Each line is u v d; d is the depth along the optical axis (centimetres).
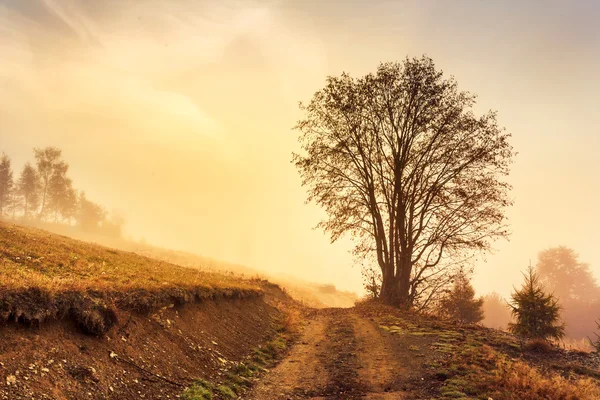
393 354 1214
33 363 577
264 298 2141
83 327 716
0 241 1173
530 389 839
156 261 2058
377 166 2839
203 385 804
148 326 894
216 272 2611
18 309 618
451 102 2642
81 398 573
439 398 825
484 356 1116
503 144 2544
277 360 1174
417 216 2766
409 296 2655
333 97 2805
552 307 1622
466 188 2602
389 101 2756
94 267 1159
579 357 1165
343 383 949
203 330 1106
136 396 658
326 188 2906
